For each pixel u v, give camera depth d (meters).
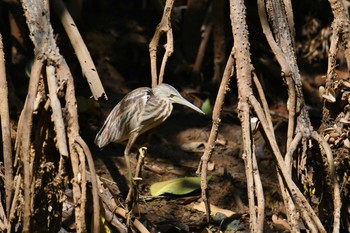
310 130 8.83
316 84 13.71
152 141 12.01
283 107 13.36
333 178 8.52
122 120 9.85
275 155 8.23
